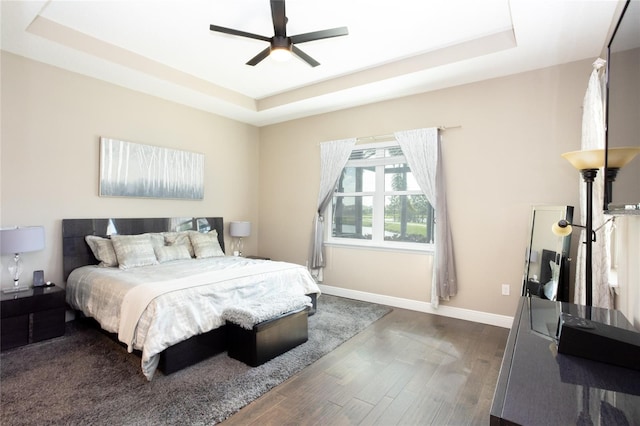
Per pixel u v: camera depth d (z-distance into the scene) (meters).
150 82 3.88
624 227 1.91
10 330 2.87
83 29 3.07
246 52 3.48
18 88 3.26
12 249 2.90
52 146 3.50
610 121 1.67
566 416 0.76
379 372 2.56
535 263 3.18
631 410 0.79
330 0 2.54
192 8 2.70
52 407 2.05
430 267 4.08
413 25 2.90
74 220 3.63
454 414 2.05
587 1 2.27
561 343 1.11
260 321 2.67
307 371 2.57
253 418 1.99
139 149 4.18
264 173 5.79
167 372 2.45
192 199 4.81
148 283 2.77
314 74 4.02
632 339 1.04
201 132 4.94
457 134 3.86
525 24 2.56
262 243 5.80
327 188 4.91
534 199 3.41
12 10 2.51
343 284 4.82
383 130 4.43
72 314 3.66
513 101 3.52
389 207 4.53
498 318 3.60
